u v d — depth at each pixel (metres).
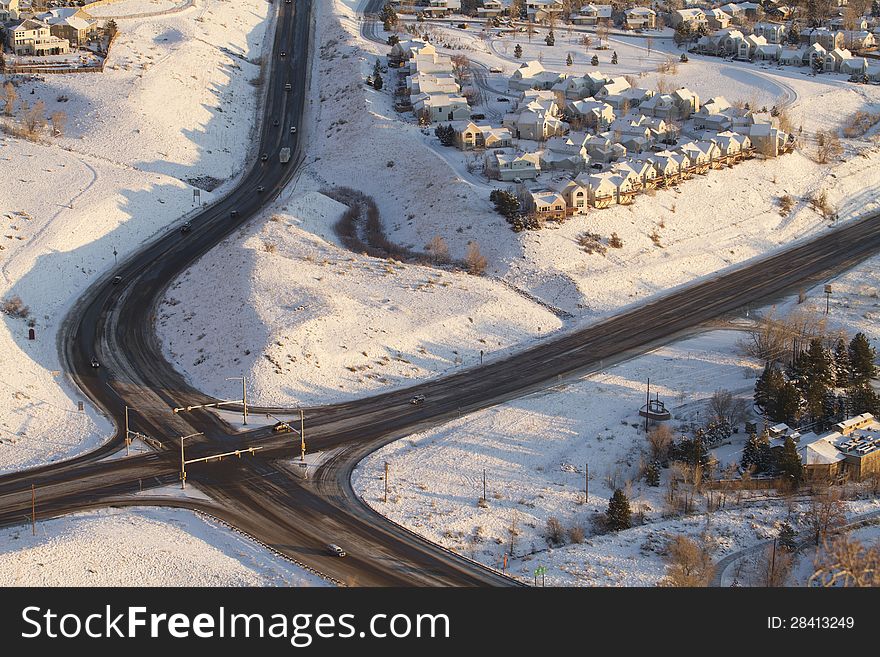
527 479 147.38
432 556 127.31
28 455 148.75
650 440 157.25
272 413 161.62
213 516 134.38
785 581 121.81
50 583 115.88
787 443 148.75
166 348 181.62
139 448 151.25
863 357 172.88
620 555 129.00
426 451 152.62
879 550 120.12
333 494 140.88
